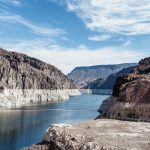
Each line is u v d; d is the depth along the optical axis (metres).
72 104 192.75
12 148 58.91
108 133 25.05
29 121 97.69
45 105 180.25
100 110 131.12
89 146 21.62
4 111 130.50
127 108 45.72
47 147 24.14
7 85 194.88
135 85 47.81
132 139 23.12
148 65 158.00
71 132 24.34
